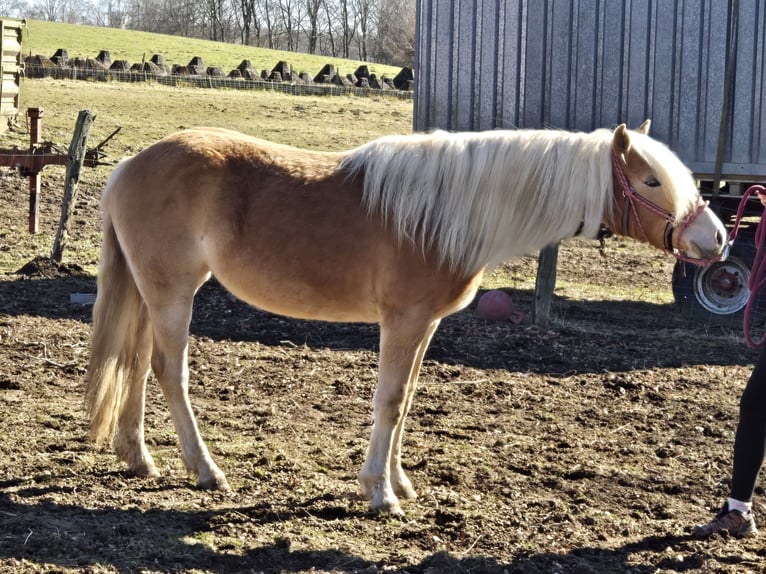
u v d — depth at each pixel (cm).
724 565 373
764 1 870
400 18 6556
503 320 859
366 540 385
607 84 927
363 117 2394
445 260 404
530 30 944
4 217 1196
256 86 2834
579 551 384
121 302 444
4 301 810
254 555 365
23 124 1611
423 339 430
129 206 430
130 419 450
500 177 405
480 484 460
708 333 874
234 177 422
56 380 606
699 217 399
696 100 903
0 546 355
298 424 546
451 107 988
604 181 403
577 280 1134
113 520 390
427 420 564
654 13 905
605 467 491
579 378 681
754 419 391
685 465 504
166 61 3597
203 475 437
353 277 414
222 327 790
